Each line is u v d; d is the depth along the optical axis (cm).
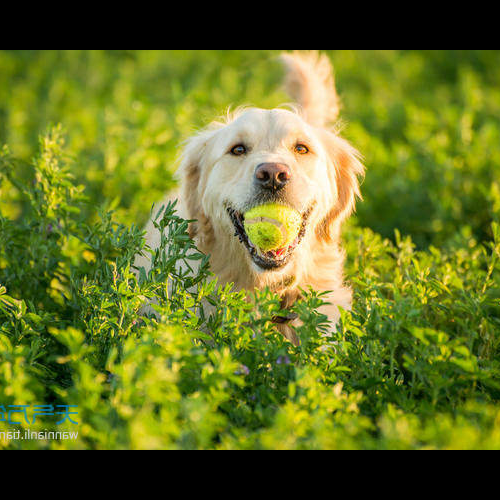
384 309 545
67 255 685
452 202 996
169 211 625
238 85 1669
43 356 576
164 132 1121
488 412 464
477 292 618
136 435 392
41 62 2031
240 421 475
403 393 514
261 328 550
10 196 916
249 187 659
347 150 799
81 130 1285
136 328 580
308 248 733
